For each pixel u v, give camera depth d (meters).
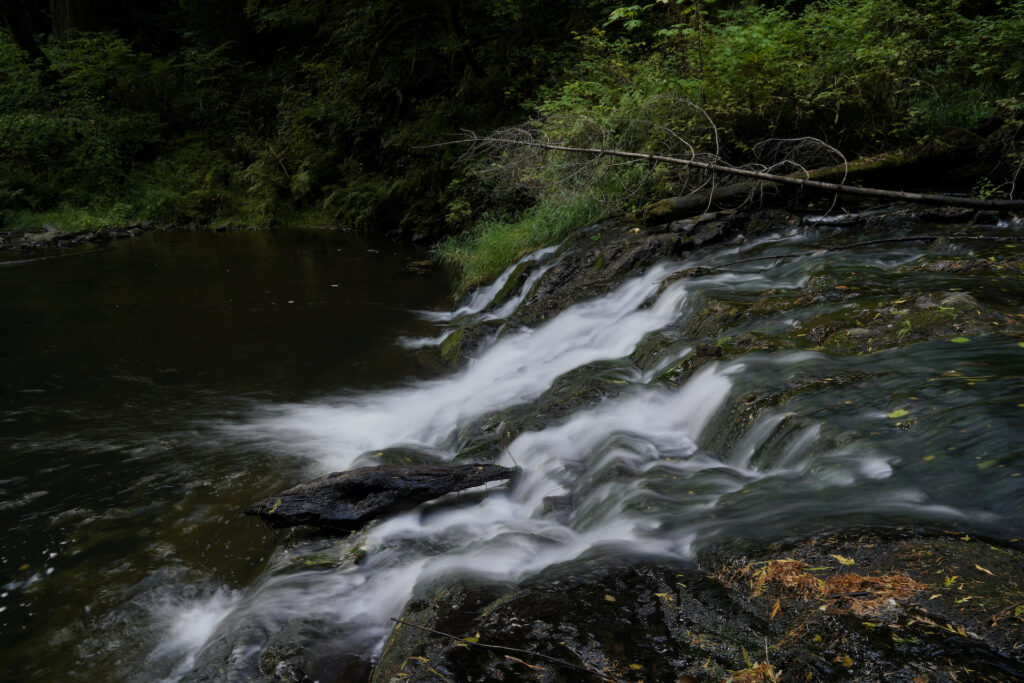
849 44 10.12
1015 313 4.67
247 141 22.73
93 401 7.25
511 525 4.08
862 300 5.41
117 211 19.98
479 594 2.90
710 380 4.87
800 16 11.57
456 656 2.44
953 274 5.75
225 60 26.47
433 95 18.23
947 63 10.68
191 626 3.82
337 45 22.06
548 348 7.41
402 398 7.30
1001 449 3.10
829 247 7.30
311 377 7.94
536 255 9.80
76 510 5.07
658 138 9.66
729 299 6.15
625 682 2.23
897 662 2.05
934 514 2.78
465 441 5.59
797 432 3.82
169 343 9.13
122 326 9.86
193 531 4.77
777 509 3.12
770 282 6.66
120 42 24.55
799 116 9.59
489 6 16.67
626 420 5.04
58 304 11.07
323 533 4.42
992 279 5.43
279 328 9.70
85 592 4.14
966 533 2.58
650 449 4.50
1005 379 3.76
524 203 12.44
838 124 9.91
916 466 3.17
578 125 9.88
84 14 26.78
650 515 3.40
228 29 27.66
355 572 3.88
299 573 3.90
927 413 3.57
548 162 10.19
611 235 9.02
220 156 22.98
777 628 2.33
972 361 4.09
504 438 5.38
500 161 10.99
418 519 4.42
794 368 4.53
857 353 4.68
